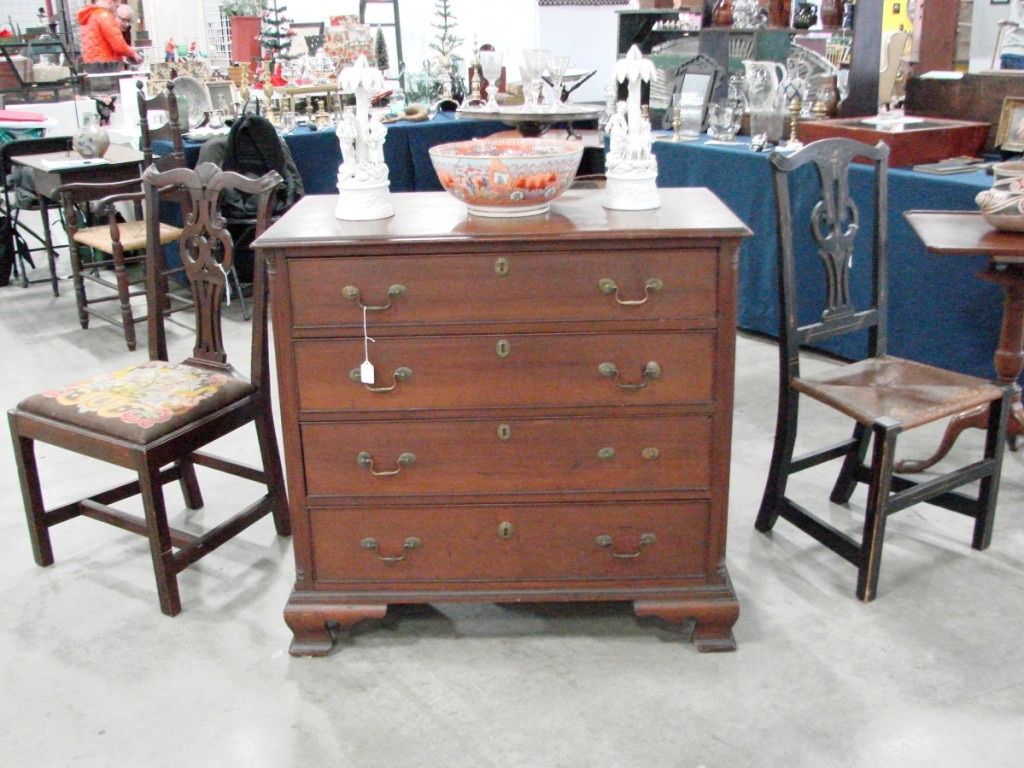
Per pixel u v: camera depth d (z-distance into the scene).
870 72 3.79
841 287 2.37
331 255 1.80
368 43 5.80
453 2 6.90
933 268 3.19
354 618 2.02
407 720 1.85
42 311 4.73
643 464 1.94
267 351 2.35
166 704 1.91
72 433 2.17
